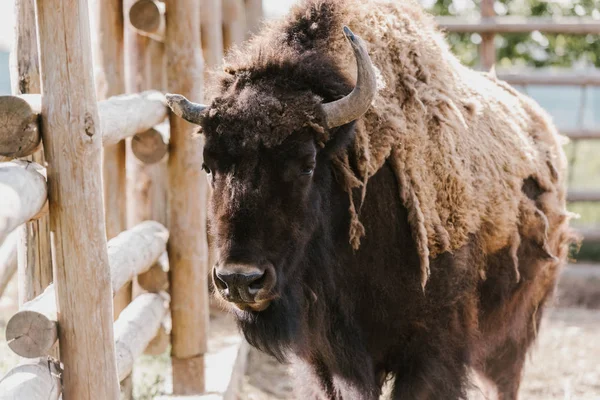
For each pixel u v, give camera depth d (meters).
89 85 10.70
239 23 30.33
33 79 12.95
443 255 14.19
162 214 22.19
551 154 18.59
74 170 10.61
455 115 15.09
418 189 14.05
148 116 16.62
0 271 15.92
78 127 10.58
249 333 12.89
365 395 14.05
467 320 14.84
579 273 34.53
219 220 11.79
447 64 15.90
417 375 13.97
